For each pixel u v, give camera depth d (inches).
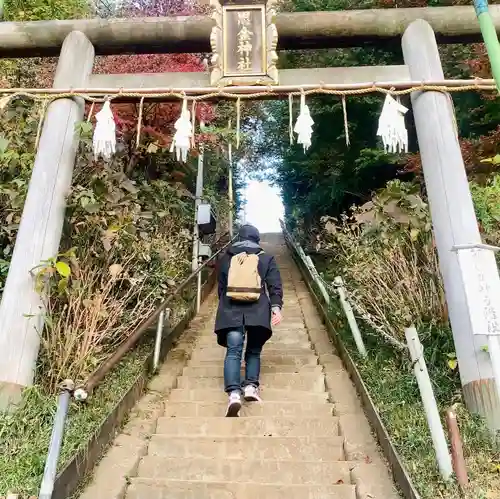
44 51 201.2
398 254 182.9
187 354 229.5
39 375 153.6
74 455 120.4
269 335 175.6
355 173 340.5
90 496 118.9
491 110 243.3
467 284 110.3
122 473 129.0
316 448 143.9
